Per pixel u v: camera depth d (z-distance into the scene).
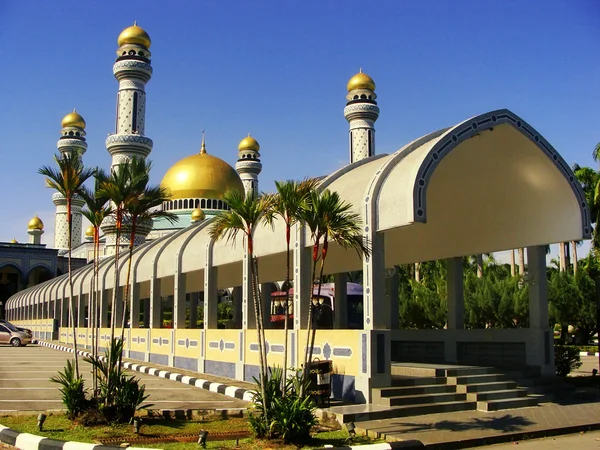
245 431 10.77
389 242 20.36
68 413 11.59
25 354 30.80
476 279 35.06
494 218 16.83
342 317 22.33
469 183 16.55
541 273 16.17
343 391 13.37
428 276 44.62
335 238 11.50
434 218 18.44
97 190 12.44
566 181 14.69
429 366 15.38
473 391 13.70
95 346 12.09
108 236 53.88
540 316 16.00
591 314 33.72
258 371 16.98
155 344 24.45
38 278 78.88
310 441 9.83
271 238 16.62
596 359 30.38
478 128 13.24
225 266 25.81
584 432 11.55
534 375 15.63
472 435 10.48
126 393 11.34
